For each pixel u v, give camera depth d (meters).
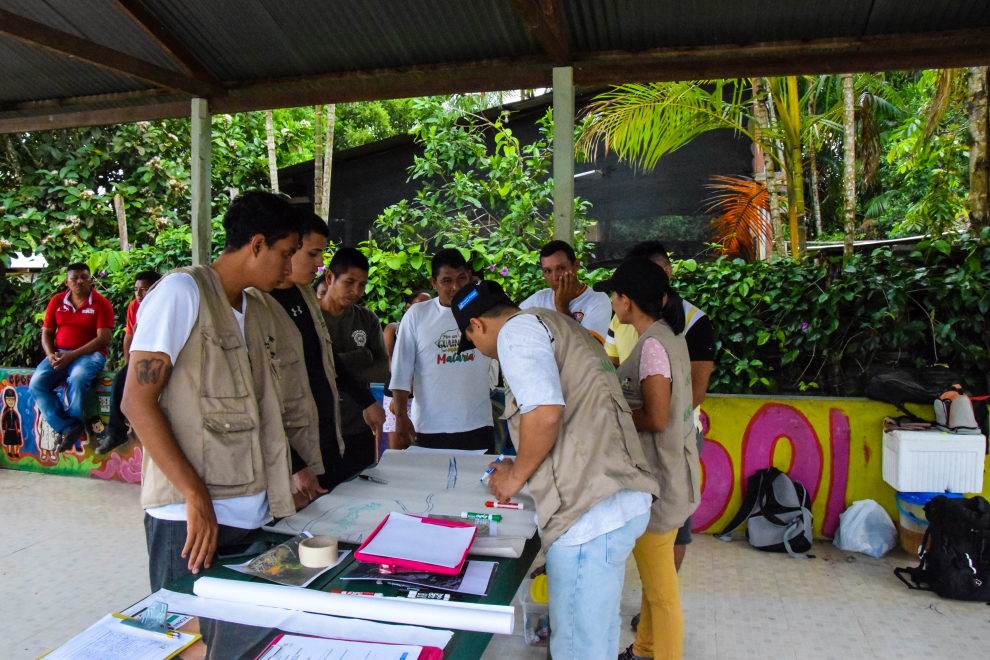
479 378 3.40
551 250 3.17
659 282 2.31
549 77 3.57
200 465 1.72
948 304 4.09
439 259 3.28
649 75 3.47
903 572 3.65
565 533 1.78
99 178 7.44
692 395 2.61
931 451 3.66
